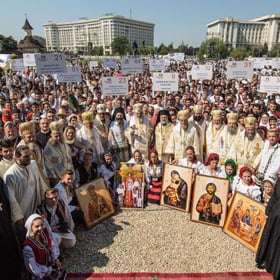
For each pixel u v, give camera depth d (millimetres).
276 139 5969
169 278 4434
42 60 10016
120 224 5801
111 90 9852
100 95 12930
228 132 6629
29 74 21047
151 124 7973
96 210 5836
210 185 5746
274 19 119562
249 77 12172
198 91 15609
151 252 4996
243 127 6660
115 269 4613
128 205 6391
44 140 5879
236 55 69312
